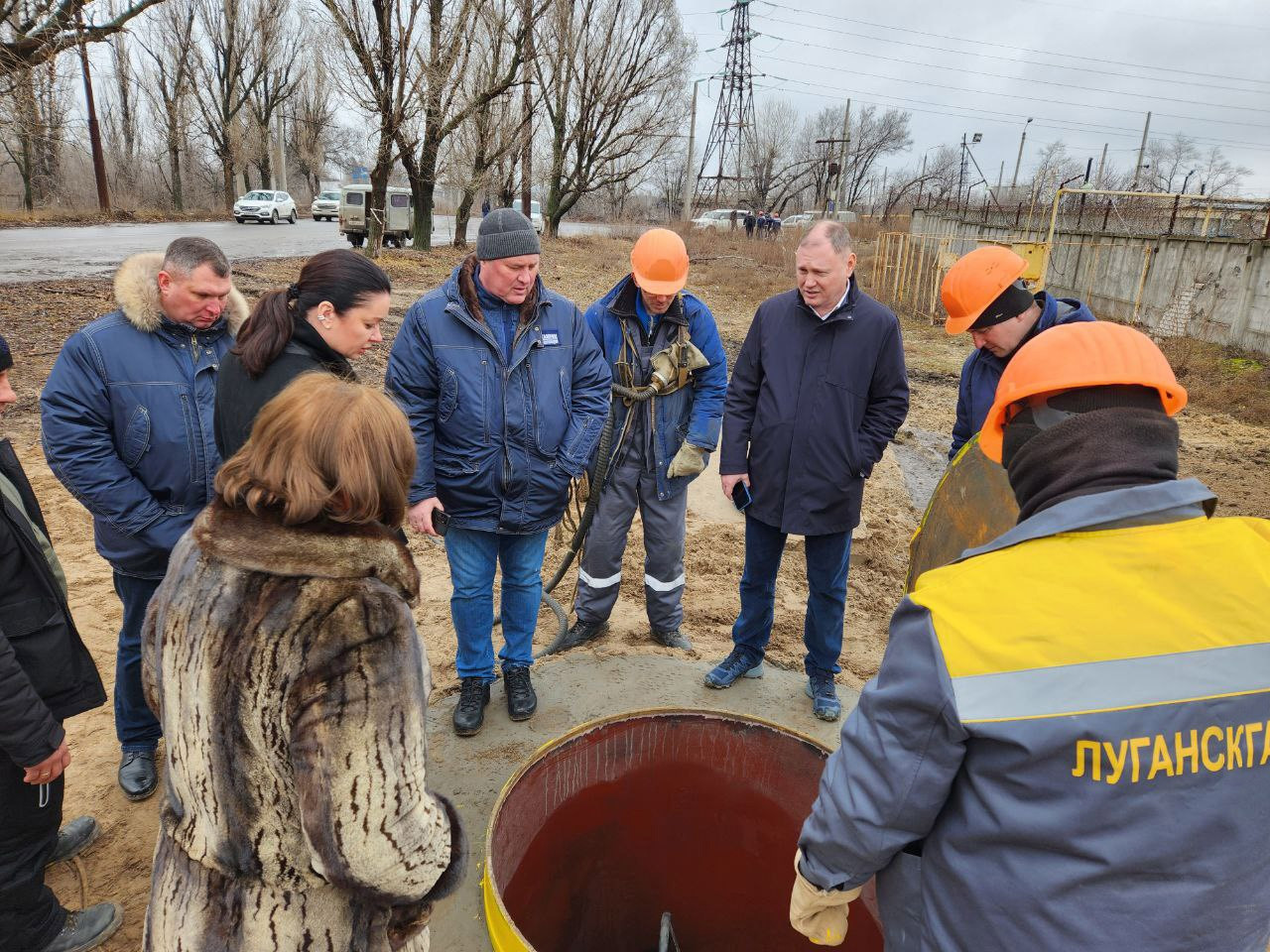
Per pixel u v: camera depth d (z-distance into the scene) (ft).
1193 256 43.68
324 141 183.32
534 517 9.61
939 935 3.75
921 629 3.62
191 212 127.85
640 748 8.13
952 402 30.91
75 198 134.82
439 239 96.99
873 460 10.03
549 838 7.65
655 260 10.41
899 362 9.81
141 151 165.68
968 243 73.31
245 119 163.53
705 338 11.25
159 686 4.21
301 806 3.78
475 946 7.36
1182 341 40.16
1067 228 61.72
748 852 8.43
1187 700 3.33
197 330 8.32
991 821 3.47
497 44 66.44
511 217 8.63
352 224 77.05
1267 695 3.38
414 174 69.46
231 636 3.85
